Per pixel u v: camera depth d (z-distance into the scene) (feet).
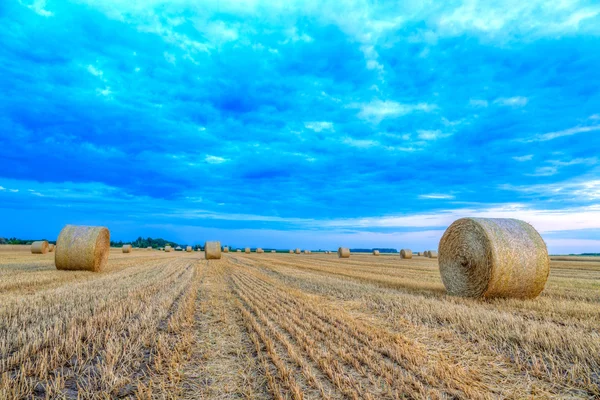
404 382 13.57
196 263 81.97
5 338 17.94
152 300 29.17
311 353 16.42
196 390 13.29
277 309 26.99
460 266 34.88
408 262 99.55
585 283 44.16
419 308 26.61
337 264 86.79
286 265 80.18
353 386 13.21
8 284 36.52
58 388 12.69
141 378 14.17
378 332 20.43
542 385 13.60
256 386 13.64
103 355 15.96
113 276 47.52
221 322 23.29
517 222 33.63
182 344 18.19
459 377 14.15
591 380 13.79
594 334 18.95
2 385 12.75
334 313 25.52
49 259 80.43
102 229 55.67
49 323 20.89
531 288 31.68
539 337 18.44
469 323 21.79
